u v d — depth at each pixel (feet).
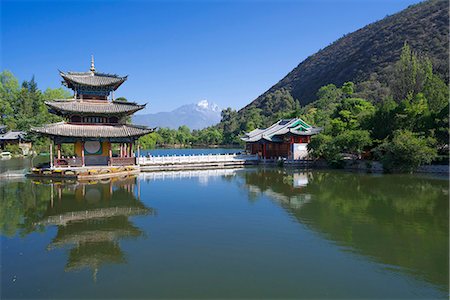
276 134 197.06
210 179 128.06
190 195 92.94
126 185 111.34
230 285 38.29
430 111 149.18
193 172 153.69
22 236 56.70
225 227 61.11
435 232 57.41
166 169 163.53
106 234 57.47
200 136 520.42
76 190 100.89
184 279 39.88
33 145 271.08
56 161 135.33
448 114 133.69
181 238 54.90
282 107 560.61
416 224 62.39
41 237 56.13
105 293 36.68
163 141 502.38
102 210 75.15
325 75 597.93
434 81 199.52
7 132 275.39
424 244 51.60
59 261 45.70
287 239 54.24
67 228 61.31
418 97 171.42
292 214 70.59
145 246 51.26
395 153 133.08
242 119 539.70
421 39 442.50
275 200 85.61
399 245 51.24
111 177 133.39
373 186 105.91
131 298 35.63
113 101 152.97
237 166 180.45
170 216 69.46
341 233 57.26
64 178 124.16
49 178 126.11
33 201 84.53
